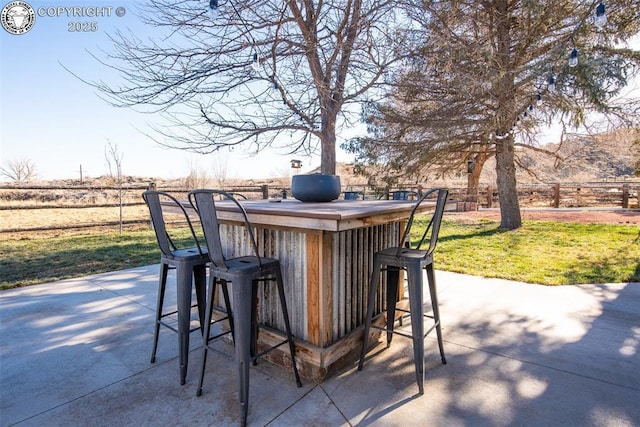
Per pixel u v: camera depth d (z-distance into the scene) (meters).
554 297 3.08
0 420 1.51
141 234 6.81
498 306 2.90
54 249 5.36
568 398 1.64
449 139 6.35
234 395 1.70
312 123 5.20
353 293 2.02
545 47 5.27
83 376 1.88
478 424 1.46
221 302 2.34
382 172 7.38
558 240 5.60
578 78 4.31
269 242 2.01
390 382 1.80
